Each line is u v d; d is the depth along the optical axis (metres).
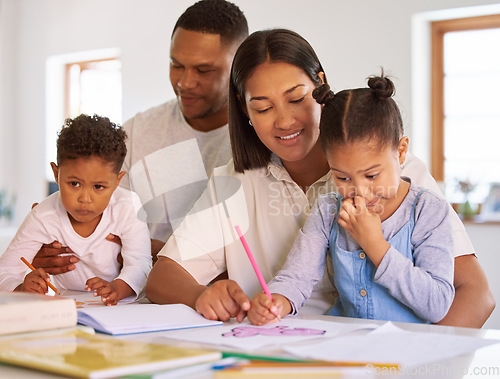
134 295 1.33
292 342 0.80
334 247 1.13
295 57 1.14
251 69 1.16
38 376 0.64
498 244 3.41
